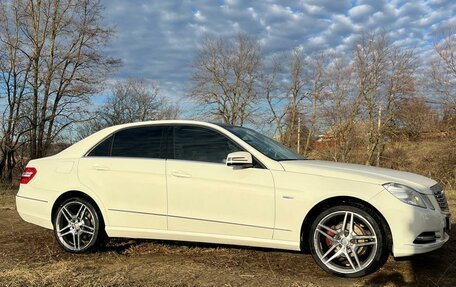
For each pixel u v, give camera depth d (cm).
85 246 546
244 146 502
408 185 443
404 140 3281
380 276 441
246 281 424
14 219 820
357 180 449
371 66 3591
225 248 558
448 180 2195
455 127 2459
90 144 574
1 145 2562
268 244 471
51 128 2788
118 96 3619
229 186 486
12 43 2592
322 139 3912
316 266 480
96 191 544
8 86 2605
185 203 503
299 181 466
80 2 2764
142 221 523
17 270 467
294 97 4000
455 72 2661
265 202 472
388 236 431
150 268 472
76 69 2838
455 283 420
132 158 542
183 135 533
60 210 561
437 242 437
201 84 4122
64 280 432
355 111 3631
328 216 453
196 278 435
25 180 595
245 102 4144
